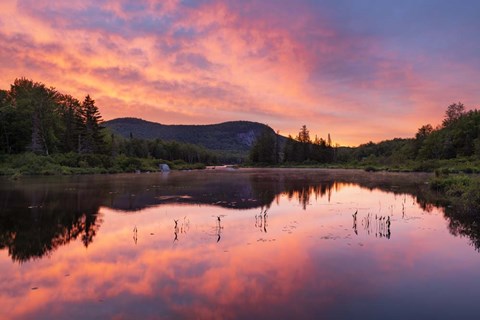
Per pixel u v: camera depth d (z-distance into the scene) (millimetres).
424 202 22172
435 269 9164
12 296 7656
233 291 7770
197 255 10555
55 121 72688
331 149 130125
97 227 14859
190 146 154125
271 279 8500
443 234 13180
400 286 8008
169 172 70812
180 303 7215
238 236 12984
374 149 153125
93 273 9109
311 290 7797
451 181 27891
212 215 17656
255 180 43688
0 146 64000
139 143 117125
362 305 7043
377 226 14727
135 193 27641
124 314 6754
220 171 77500
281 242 12031
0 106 68438
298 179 45750
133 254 10781
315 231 13773
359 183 38281
